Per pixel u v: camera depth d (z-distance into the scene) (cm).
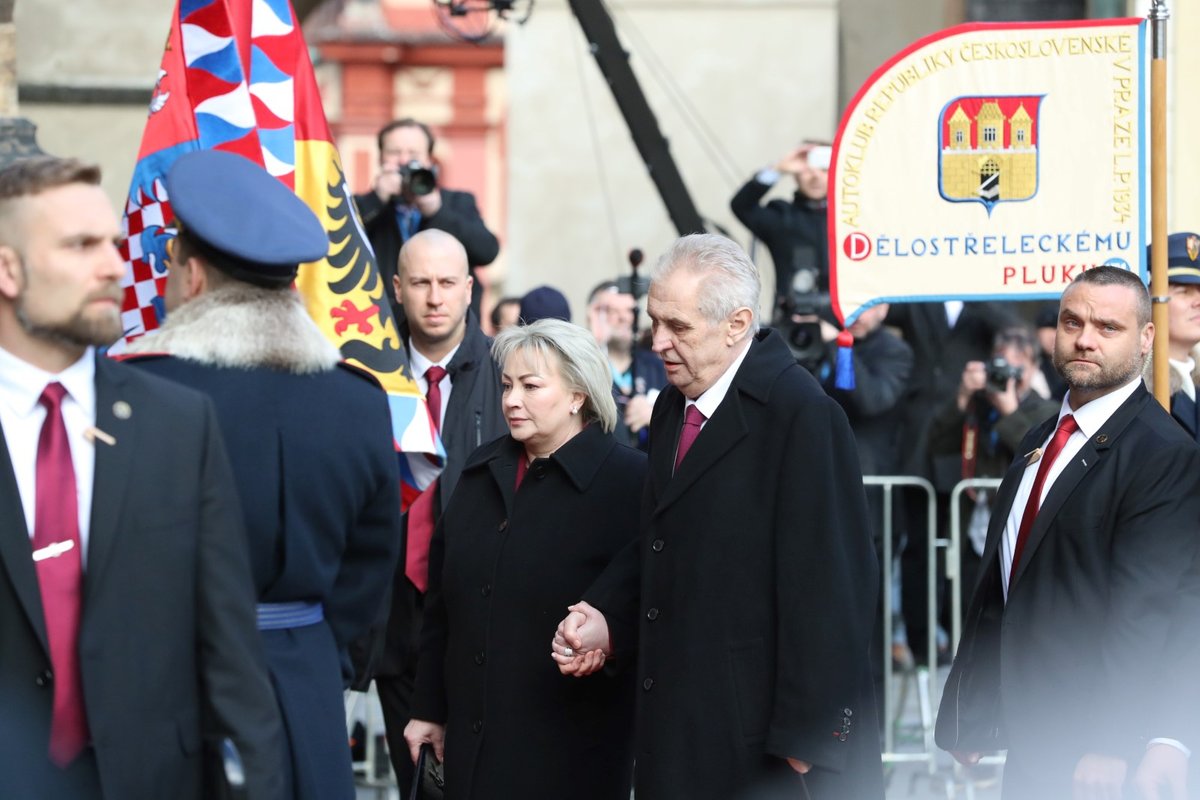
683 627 1343
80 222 1004
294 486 1177
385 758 2161
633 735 1504
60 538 1012
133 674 1019
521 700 1466
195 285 1185
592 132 3741
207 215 1162
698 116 3709
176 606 1039
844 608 1307
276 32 1516
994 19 3612
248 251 1158
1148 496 1365
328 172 1512
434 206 2200
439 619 1577
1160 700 1341
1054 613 1381
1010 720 1398
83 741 1012
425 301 1752
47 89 3578
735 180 3712
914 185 1777
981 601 1472
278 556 1180
